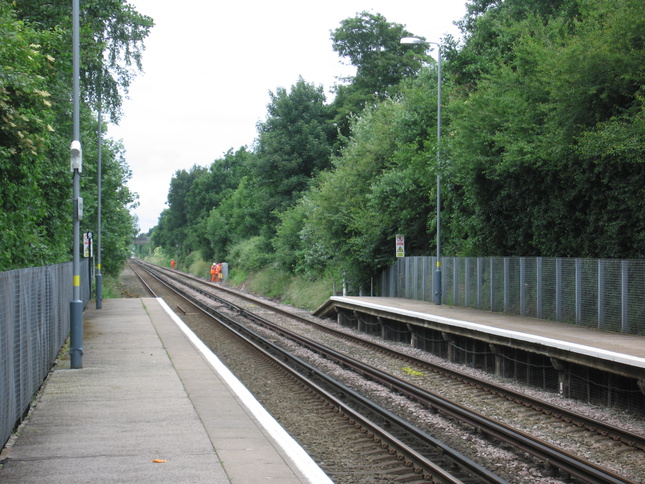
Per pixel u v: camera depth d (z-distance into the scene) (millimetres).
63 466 7031
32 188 14664
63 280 18531
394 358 17938
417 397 12320
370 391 13305
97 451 7621
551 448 8461
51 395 10953
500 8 34031
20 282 9391
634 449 9102
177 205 132500
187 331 21109
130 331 21141
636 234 15906
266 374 15031
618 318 15102
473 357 17125
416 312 20484
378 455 8578
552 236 19016
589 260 16266
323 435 9664
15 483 6441
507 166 18672
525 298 19234
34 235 16359
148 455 7465
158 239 186750
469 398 12648
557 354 13016
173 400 10562
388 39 54688
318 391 12547
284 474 6805
